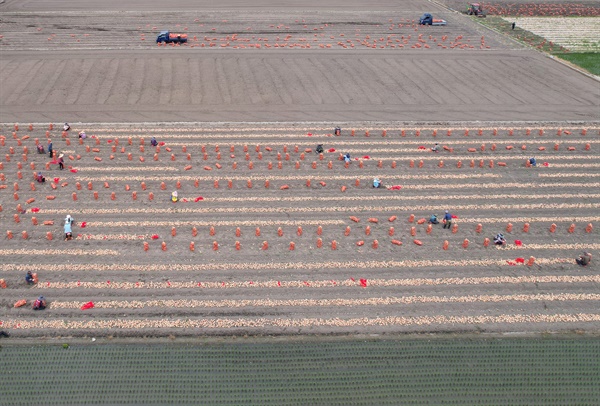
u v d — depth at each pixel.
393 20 70.69
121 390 20.42
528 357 21.91
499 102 46.00
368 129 40.69
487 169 35.81
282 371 21.19
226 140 38.66
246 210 30.70
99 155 36.28
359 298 24.42
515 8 79.19
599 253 27.84
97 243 27.62
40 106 43.09
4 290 24.39
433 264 26.67
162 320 23.03
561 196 32.97
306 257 26.95
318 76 50.31
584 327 23.25
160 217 29.88
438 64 54.22
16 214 29.41
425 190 33.22
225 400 20.14
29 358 21.41
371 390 20.58
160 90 46.56
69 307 23.58
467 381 20.98
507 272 26.28
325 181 33.91
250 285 25.00
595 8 80.25
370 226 29.52
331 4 79.31
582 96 47.44
